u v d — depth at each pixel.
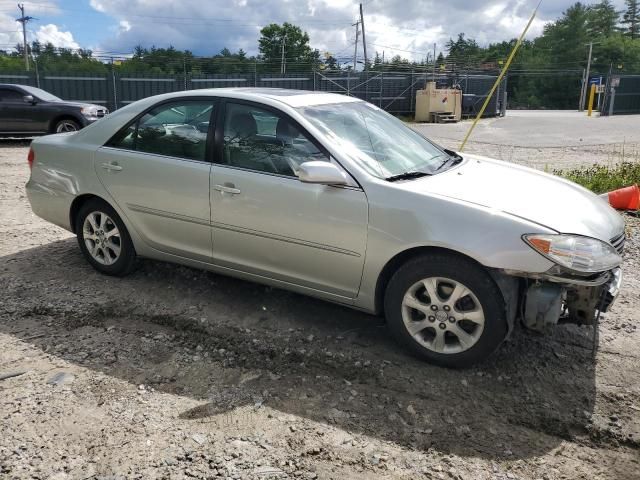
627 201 5.03
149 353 3.74
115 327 4.09
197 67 48.97
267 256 4.02
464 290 3.39
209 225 4.21
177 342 3.89
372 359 3.67
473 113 33.03
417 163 4.11
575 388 3.38
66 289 4.72
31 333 3.99
